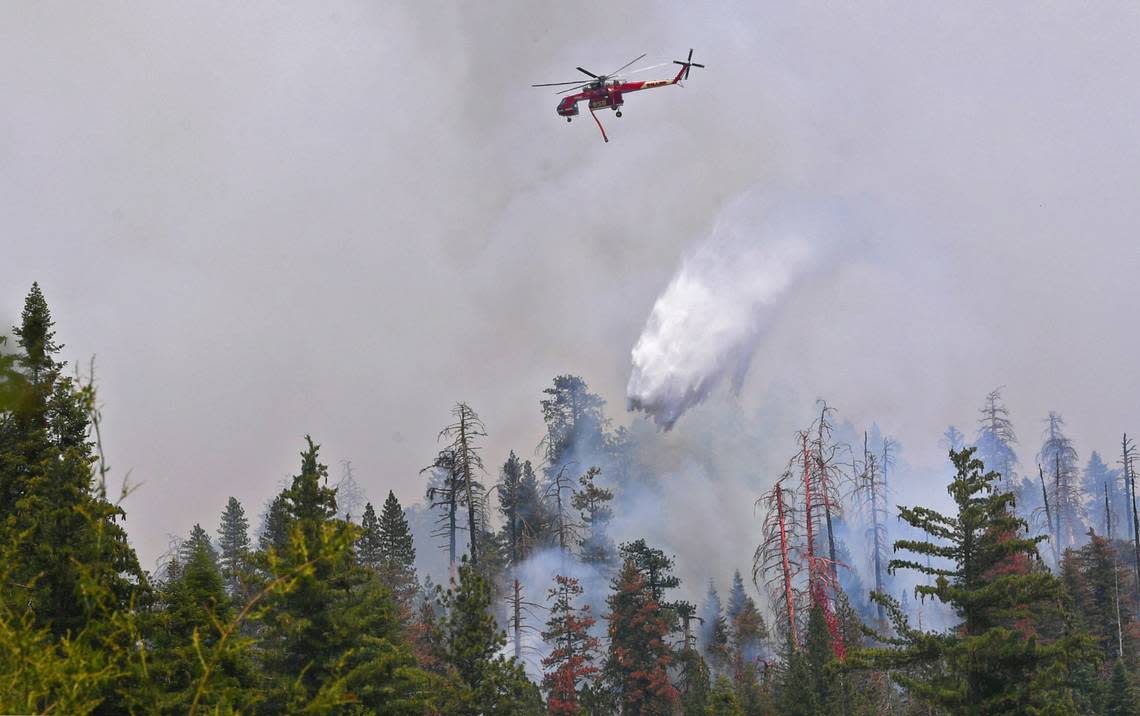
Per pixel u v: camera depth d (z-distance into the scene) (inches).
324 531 446.6
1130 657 1846.7
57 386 984.3
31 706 390.9
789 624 1590.8
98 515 753.6
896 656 943.7
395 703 973.8
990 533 924.6
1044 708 844.0
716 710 1144.8
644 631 1633.9
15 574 721.6
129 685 704.4
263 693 834.8
